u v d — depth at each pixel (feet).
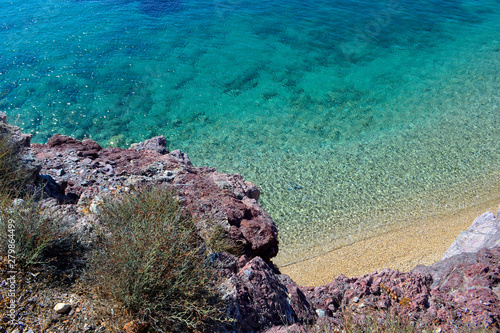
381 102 77.05
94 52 83.30
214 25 98.89
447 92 80.59
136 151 30.22
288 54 90.33
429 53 94.94
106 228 20.01
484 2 123.24
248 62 86.43
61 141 29.22
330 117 72.08
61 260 17.35
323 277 39.65
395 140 65.57
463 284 22.17
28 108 67.36
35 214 17.87
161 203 21.29
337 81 82.84
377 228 46.57
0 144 21.66
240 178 31.55
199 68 82.89
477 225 35.14
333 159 60.64
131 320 15.15
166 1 108.37
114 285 15.49
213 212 24.34
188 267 17.04
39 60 78.64
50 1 101.40
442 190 53.06
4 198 18.86
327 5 112.68
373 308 20.92
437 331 18.58
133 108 70.74
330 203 51.01
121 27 93.56
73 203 23.16
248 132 67.26
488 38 102.63
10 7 96.63
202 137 65.77
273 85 80.23
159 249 16.83
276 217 48.67
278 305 18.94
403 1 119.55
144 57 84.12
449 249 35.99
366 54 92.43
